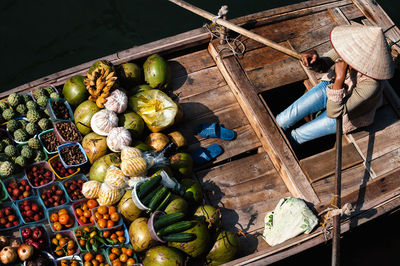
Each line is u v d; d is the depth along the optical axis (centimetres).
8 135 459
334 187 456
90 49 728
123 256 399
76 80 471
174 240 391
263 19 573
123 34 747
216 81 548
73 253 406
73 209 420
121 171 418
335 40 407
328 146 592
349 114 469
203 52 567
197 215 422
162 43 533
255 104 515
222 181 482
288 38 570
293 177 476
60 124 462
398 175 489
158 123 465
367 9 611
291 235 430
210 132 502
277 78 539
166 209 411
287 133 557
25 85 485
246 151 511
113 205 424
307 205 461
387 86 545
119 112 454
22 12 748
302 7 593
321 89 499
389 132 520
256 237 453
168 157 457
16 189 424
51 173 442
